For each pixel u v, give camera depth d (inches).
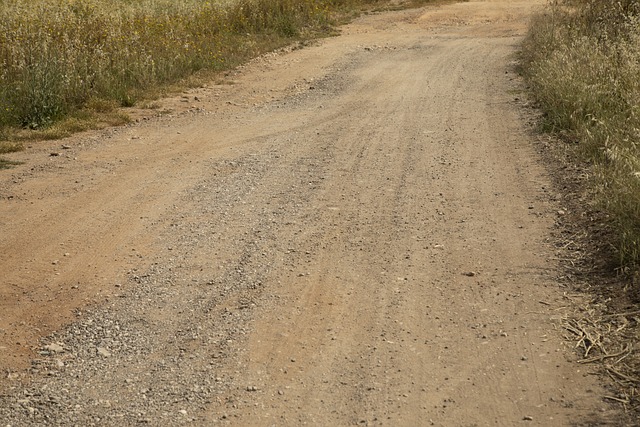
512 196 292.4
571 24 577.9
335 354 190.1
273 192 311.6
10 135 414.0
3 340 202.5
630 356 179.9
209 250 255.4
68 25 602.5
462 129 398.0
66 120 443.5
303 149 375.9
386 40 780.0
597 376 174.1
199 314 212.7
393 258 242.8
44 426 165.5
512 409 164.6
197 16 757.3
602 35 508.7
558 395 168.4
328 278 231.0
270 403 171.0
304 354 190.7
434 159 346.9
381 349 191.3
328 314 209.8
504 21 898.1
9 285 234.4
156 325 207.9
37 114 442.6
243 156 367.2
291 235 265.1
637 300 202.4
